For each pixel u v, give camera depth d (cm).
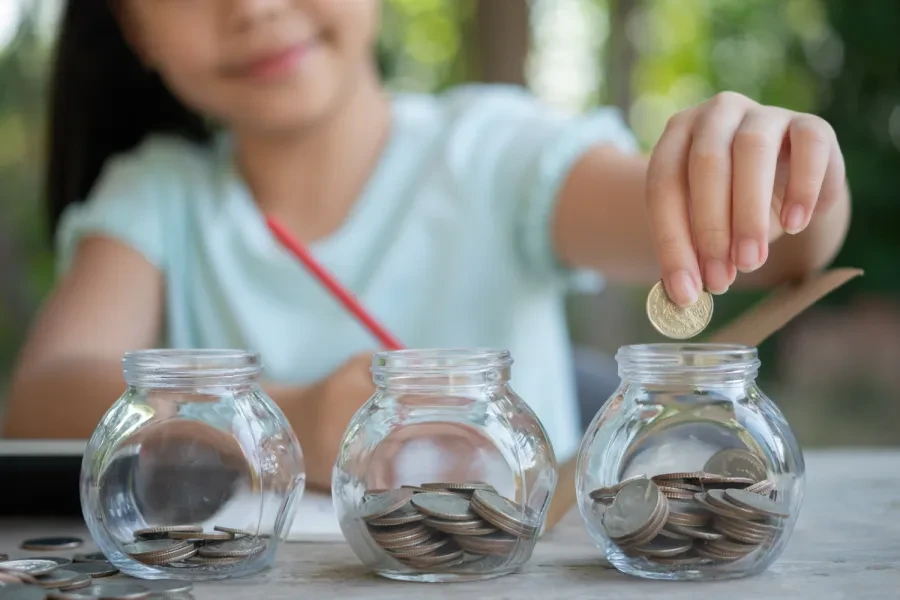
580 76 289
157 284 106
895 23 281
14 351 292
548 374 104
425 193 104
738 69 336
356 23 98
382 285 102
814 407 260
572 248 97
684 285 48
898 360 263
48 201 118
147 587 41
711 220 48
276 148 107
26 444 58
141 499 45
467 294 102
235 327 104
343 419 62
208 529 45
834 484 62
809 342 274
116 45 113
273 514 45
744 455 44
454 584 44
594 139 101
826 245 69
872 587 42
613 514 44
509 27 210
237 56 94
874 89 285
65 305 97
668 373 44
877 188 276
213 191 110
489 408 45
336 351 102
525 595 42
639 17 247
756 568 44
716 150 49
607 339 245
